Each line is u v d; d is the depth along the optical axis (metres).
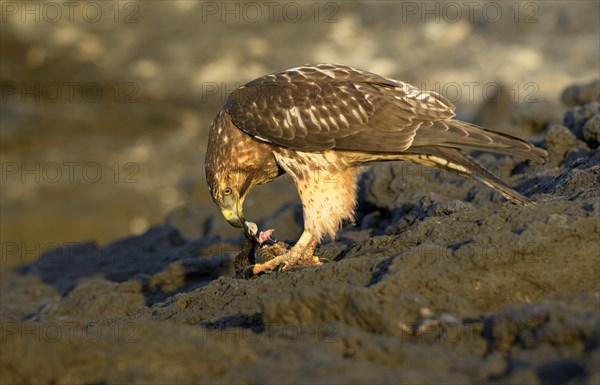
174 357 7.39
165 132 40.84
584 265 8.45
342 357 7.40
